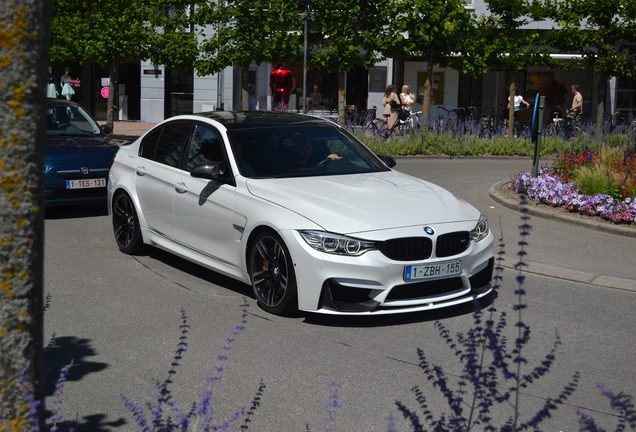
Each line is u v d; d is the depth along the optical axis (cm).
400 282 593
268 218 629
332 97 3133
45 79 253
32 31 246
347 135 797
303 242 599
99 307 648
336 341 570
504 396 314
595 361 542
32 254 254
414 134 2144
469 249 632
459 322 621
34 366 262
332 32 2042
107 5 2083
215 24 2138
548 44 2319
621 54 2297
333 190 659
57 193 1055
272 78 2173
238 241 670
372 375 502
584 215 1080
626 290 755
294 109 3123
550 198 1152
